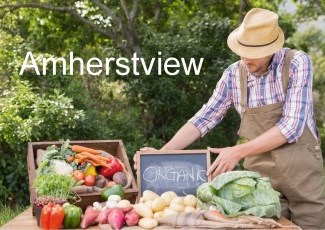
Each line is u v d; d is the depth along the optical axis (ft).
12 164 22.25
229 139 30.25
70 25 35.19
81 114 22.65
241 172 8.43
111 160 9.93
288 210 10.30
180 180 9.68
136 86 28.63
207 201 8.54
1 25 33.50
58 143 10.69
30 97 22.62
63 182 8.70
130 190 9.40
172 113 29.89
